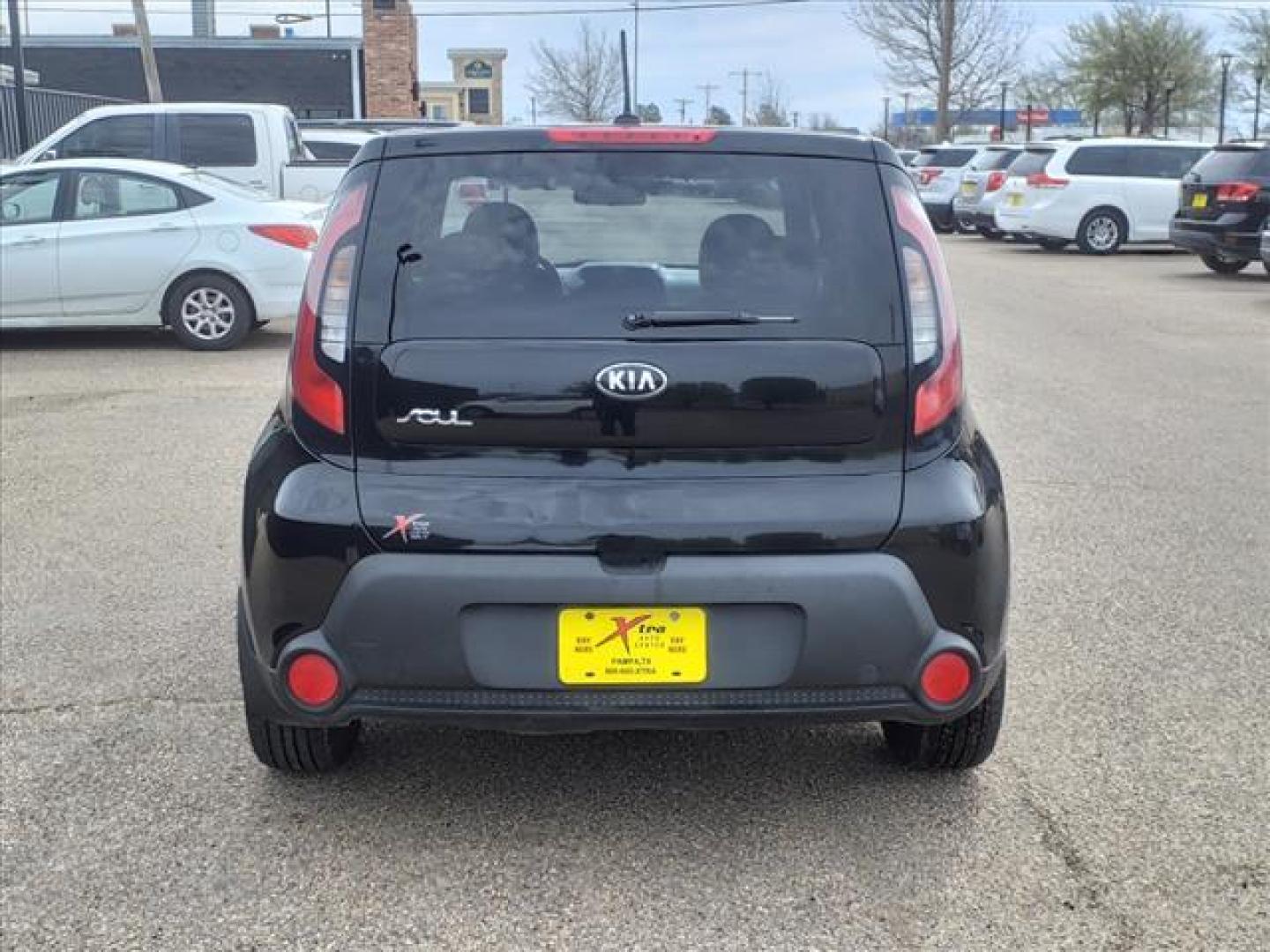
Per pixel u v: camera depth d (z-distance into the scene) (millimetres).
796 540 3004
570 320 3082
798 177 3225
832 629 2998
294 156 14883
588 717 3012
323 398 3105
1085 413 8875
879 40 50438
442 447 3061
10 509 6344
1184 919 2998
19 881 3137
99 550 5715
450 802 3537
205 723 3996
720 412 3033
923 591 3043
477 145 3238
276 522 3070
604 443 3037
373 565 3004
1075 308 14742
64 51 36125
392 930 2959
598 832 3383
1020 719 4051
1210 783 3643
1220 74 52250
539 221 3172
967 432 3230
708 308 3096
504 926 2973
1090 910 3033
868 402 3068
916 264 3178
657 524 2986
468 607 2992
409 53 36906
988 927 2967
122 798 3537
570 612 2986
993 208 25531
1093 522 6227
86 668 4406
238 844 3312
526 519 2992
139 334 12117
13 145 22156
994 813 3480
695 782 3662
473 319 3094
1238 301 15383
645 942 2912
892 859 3254
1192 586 5305
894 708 3074
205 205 10953
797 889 3121
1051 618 4941
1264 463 7438
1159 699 4199
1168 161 22156
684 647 3000
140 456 7414
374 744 3885
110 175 10906
